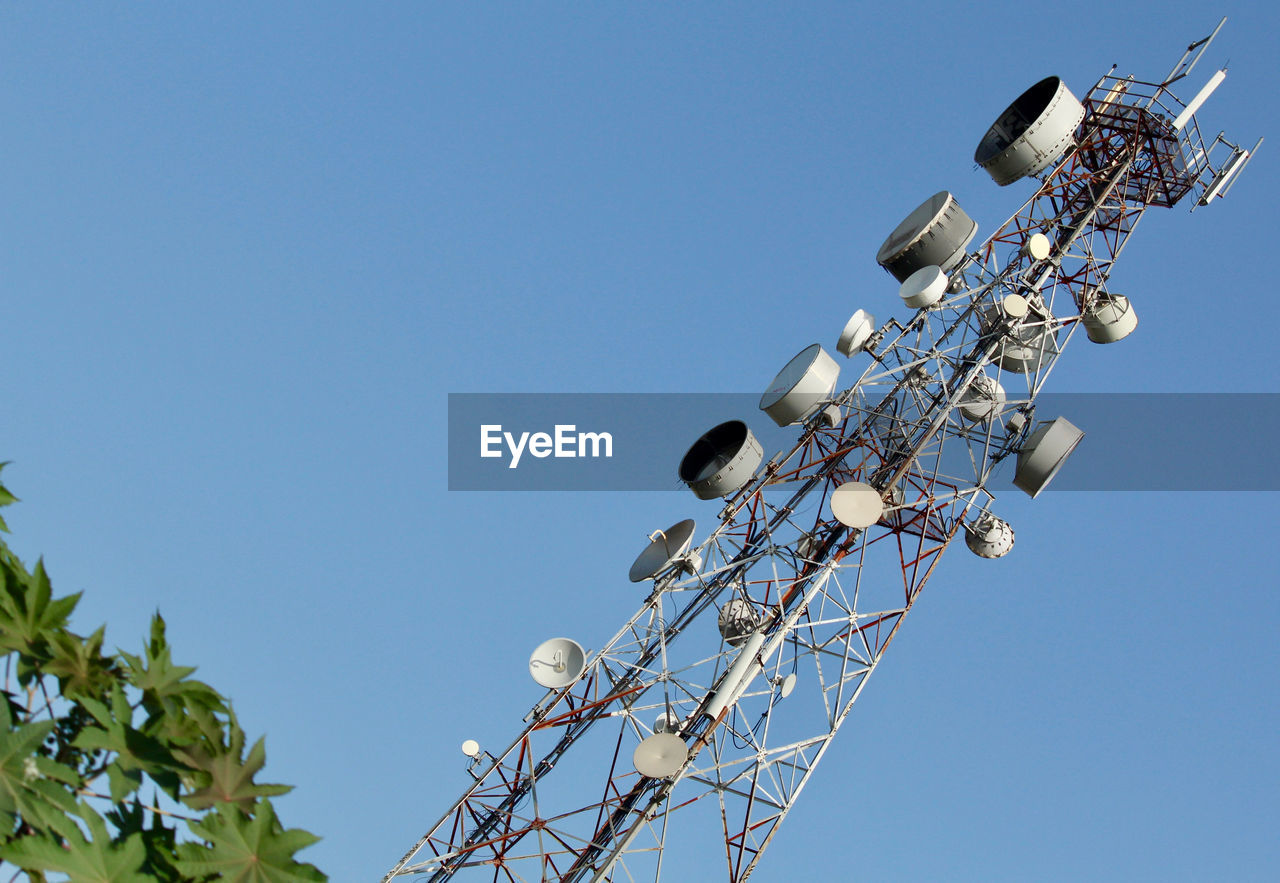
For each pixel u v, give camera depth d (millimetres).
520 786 22141
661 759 20266
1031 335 24562
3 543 7504
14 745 6238
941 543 22375
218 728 7492
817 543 22938
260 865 6984
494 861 20906
